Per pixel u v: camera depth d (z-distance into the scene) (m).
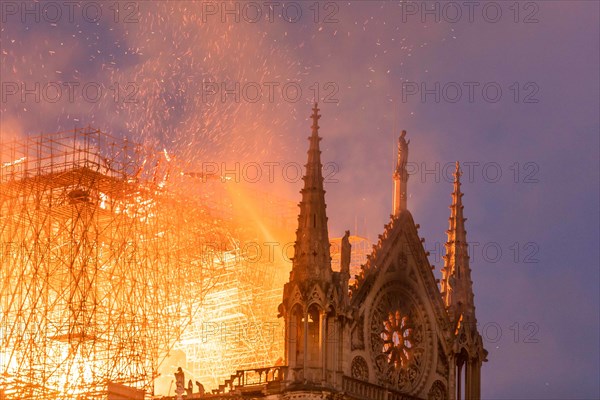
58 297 149.62
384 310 142.00
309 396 130.88
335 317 133.88
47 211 152.75
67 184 154.75
